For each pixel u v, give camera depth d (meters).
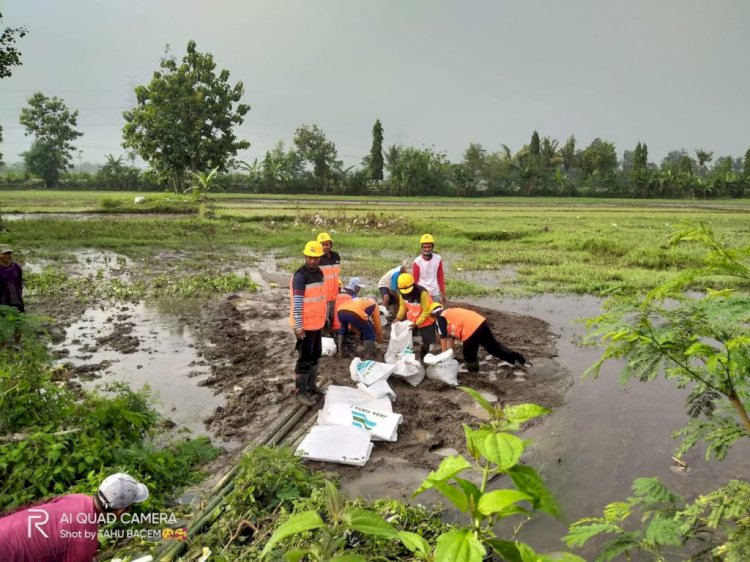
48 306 11.67
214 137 56.28
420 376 7.36
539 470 5.34
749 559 2.32
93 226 27.12
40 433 4.78
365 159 80.25
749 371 2.38
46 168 80.75
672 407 6.80
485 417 6.43
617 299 2.79
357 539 4.09
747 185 81.75
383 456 5.55
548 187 81.88
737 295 2.52
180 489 4.91
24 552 3.01
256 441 5.80
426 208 46.62
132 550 4.00
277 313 11.39
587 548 4.16
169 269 16.73
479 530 1.51
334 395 6.39
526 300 13.02
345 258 19.23
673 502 2.89
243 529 4.26
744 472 5.27
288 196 66.25
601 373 7.98
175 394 7.16
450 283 14.37
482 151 81.25
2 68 22.27
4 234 23.30
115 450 5.03
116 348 8.99
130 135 54.44
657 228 29.34
